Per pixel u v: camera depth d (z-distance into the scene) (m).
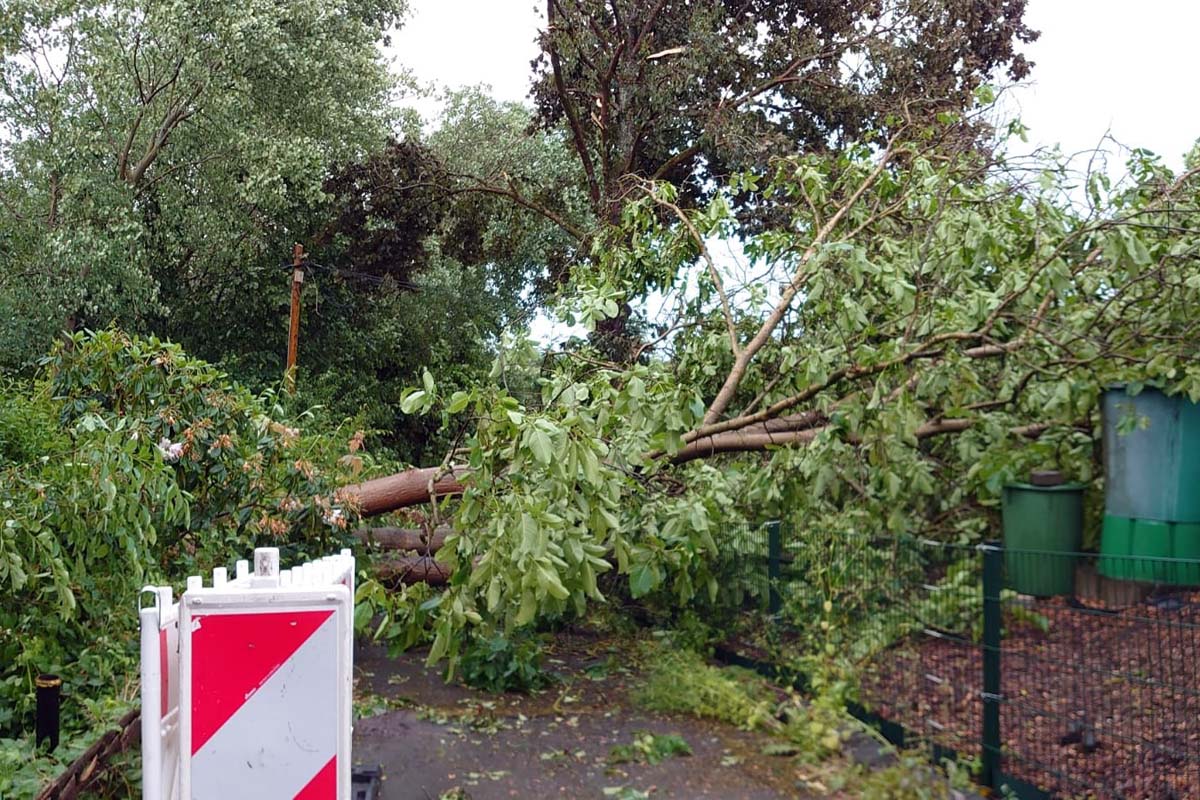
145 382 5.95
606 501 4.85
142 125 19.80
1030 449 5.46
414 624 5.06
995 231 5.73
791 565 5.24
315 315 22.86
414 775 4.07
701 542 5.17
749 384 6.96
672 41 19.17
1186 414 4.81
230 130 19.39
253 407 6.61
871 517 5.45
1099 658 4.11
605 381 5.70
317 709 2.56
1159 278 5.39
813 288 6.13
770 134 17.59
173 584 5.80
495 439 4.75
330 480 6.57
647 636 6.22
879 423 5.39
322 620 2.58
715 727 4.63
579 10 19.05
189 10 18.70
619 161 19.31
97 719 4.09
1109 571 4.64
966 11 18.03
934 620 4.23
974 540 5.64
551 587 4.28
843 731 4.27
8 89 19.36
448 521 6.74
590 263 8.84
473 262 22.00
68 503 4.58
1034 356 5.63
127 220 18.34
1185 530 4.74
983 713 3.88
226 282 21.47
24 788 3.32
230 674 2.55
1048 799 3.57
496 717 4.84
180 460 5.81
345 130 21.02
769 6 19.61
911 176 6.36
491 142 25.34
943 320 5.72
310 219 21.58
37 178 18.98
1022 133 6.27
